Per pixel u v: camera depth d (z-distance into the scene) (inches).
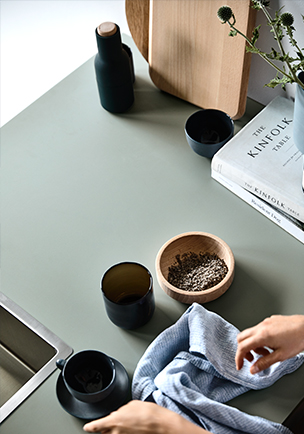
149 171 42.0
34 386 31.2
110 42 40.2
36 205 40.7
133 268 32.4
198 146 40.2
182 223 38.3
